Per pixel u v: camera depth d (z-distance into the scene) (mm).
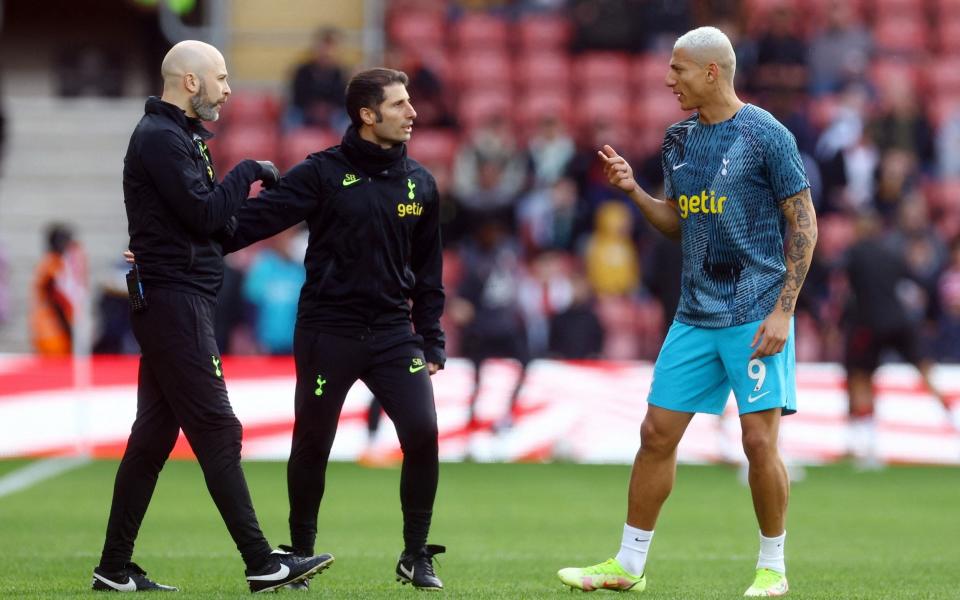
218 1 71625
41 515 35438
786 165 21375
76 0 80125
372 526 33938
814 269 56719
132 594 21406
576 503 39219
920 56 73750
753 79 66938
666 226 23172
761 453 21688
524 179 62906
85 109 73312
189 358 21031
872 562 28016
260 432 50750
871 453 50469
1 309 63406
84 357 51281
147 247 21094
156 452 22062
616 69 72750
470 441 51688
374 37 72188
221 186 21234
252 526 21062
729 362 21859
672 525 34719
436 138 66688
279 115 69688
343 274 22422
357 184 22328
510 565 27125
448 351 58906
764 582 22047
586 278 60219
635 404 52094
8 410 49906
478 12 76938
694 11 72812
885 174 61312
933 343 58000
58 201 70000
